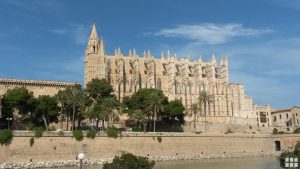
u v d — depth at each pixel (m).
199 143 121.38
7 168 88.44
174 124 150.75
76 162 97.62
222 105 185.75
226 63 192.25
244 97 193.25
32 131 95.38
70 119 135.50
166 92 183.12
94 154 102.81
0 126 119.69
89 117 125.56
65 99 120.31
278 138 138.25
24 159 92.94
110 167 45.66
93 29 178.25
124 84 174.75
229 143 127.62
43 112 120.62
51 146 97.19
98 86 137.75
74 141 100.75
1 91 139.12
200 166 94.06
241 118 181.12
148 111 133.38
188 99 182.12
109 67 175.75
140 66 182.38
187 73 185.00
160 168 87.00
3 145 90.88
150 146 112.06
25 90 123.50
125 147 107.81
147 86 175.50
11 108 120.25
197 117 173.00
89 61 174.00
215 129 154.12
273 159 116.75
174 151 115.88
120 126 140.25
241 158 122.12
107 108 120.56
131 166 46.22
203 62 197.25
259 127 162.88
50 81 148.75
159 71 185.88
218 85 187.62
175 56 192.75
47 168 90.50
